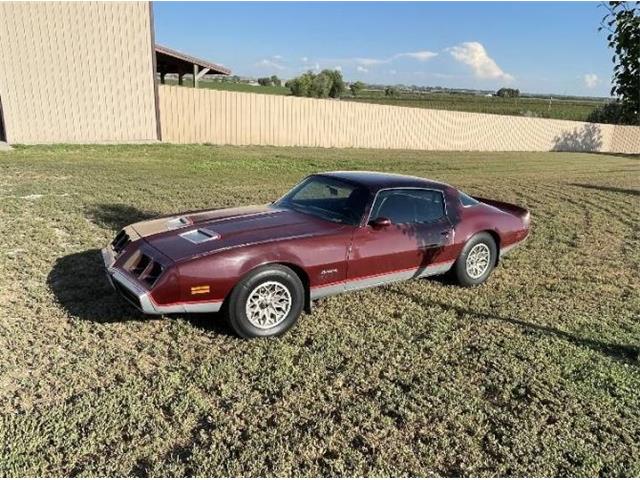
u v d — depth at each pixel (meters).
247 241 4.44
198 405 3.50
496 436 3.37
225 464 2.99
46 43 16.53
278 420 3.39
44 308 4.80
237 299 4.30
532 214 10.32
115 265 4.54
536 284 6.24
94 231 7.39
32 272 5.67
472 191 13.07
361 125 25.02
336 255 4.74
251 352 4.24
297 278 4.57
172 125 19.81
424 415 3.51
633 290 6.16
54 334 4.35
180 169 14.09
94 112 17.91
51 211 8.28
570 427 3.47
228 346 4.32
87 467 2.90
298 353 4.28
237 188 11.46
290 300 4.56
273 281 4.44
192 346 4.30
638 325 5.11
